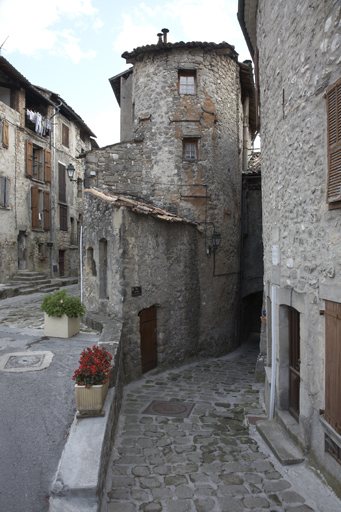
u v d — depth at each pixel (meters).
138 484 3.68
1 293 12.05
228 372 9.13
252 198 13.55
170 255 9.25
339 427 3.21
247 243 13.61
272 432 4.79
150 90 10.88
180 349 9.55
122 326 7.29
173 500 3.41
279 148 5.16
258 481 3.78
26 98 17.20
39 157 17.70
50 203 18.19
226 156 11.70
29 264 16.33
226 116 11.68
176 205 10.56
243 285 13.59
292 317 5.00
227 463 4.17
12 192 15.06
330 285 3.43
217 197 11.15
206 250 10.69
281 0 4.90
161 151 10.66
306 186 4.04
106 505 3.29
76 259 21.80
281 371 5.16
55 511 2.86
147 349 8.50
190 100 10.76
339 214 3.29
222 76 11.45
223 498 3.47
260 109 6.75
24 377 5.17
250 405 6.41
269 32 5.60
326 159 3.54
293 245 4.54
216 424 5.44
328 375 3.46
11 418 4.11
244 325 14.48
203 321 10.66
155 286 8.66
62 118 20.02
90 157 10.23
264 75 6.13
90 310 8.91
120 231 7.64
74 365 5.68
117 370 5.58
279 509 3.31
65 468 3.16
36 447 3.63
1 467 3.33
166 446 4.61
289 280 4.70
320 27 3.64
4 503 2.95
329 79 3.47
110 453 4.17
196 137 10.69
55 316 7.18
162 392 7.15
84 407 3.98
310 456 3.92
